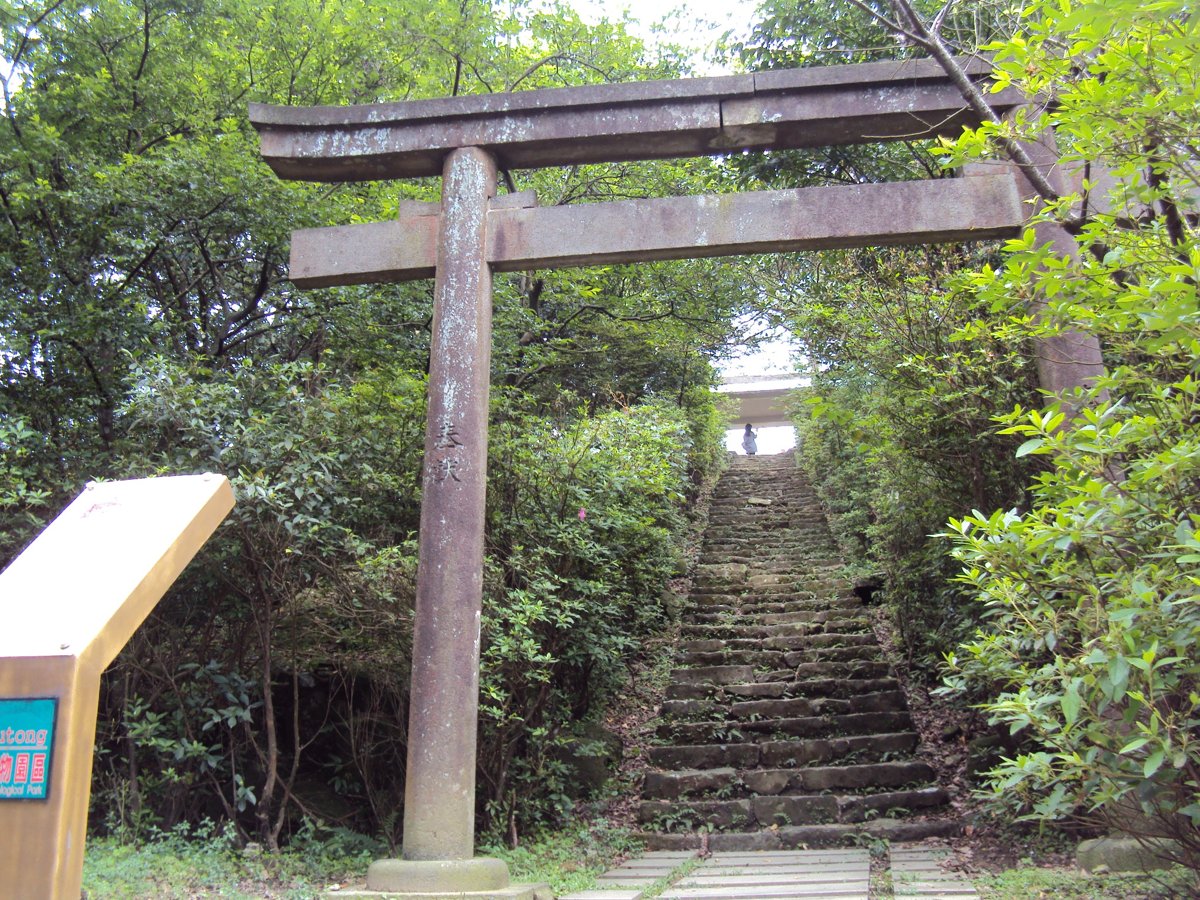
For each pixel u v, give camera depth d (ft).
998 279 12.70
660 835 21.12
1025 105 16.39
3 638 6.59
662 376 46.96
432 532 15.53
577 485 22.90
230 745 18.60
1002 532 11.19
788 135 17.52
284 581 17.63
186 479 8.32
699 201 16.80
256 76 29.91
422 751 14.61
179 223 24.02
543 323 30.48
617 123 17.24
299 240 17.62
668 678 29.35
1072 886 13.10
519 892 13.74
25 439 19.74
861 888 15.60
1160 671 9.93
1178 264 9.47
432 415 16.12
